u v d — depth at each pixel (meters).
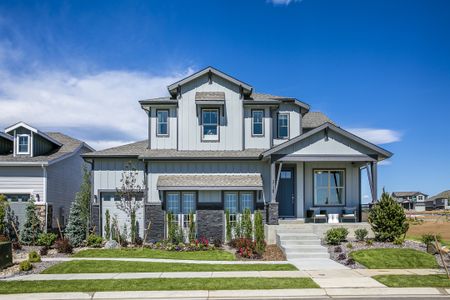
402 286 12.47
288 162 23.47
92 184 23.72
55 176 25.89
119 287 12.47
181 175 23.64
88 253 18.66
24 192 24.17
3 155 25.78
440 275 13.91
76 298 11.64
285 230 20.98
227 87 24.83
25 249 20.52
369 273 14.38
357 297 11.58
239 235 22.59
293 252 18.12
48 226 24.22
